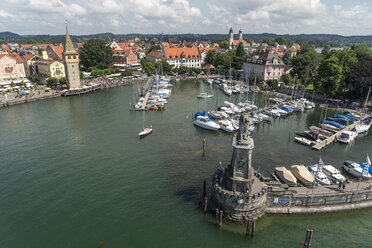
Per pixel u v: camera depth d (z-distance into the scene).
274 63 149.00
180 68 180.38
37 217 41.31
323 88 106.75
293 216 41.78
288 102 110.00
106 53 187.12
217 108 101.06
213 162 59.16
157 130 80.00
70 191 47.94
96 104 111.00
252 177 41.56
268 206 42.56
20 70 147.75
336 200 43.38
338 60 104.88
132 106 106.75
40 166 57.19
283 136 76.12
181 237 37.53
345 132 74.00
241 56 194.12
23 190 48.28
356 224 40.59
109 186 49.50
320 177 49.25
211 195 43.72
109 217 41.25
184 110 102.31
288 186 44.53
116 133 77.12
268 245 36.47
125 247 35.75
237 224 39.66
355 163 56.03
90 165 57.62
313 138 72.88
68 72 132.62
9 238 37.16
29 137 73.69
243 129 39.12
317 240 37.31
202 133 77.88
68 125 84.00
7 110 102.00
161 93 123.88
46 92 130.00
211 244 36.44
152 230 38.69
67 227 39.25
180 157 61.62
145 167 56.75
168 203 44.50
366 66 102.88
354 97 110.81
